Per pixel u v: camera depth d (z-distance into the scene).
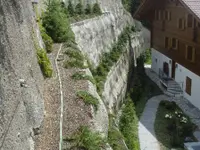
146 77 34.31
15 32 10.11
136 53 40.84
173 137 19.31
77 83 14.12
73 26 22.25
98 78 20.67
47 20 20.41
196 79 25.09
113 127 14.60
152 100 27.00
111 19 33.31
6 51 8.62
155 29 36.06
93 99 12.60
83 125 10.74
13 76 8.91
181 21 28.08
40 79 13.53
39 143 9.98
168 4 30.92
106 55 27.23
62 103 12.27
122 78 28.08
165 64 33.16
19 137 8.48
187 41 26.75
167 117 22.58
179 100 26.89
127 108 22.70
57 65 16.20
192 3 22.67
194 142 18.95
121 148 12.64
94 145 9.77
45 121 11.16
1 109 7.53
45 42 17.89
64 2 26.38
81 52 19.20
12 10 10.25
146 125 21.64
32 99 10.55
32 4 17.64
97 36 26.70
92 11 29.55
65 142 9.95
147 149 18.12
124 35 36.62
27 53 11.73
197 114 23.69
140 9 34.88
